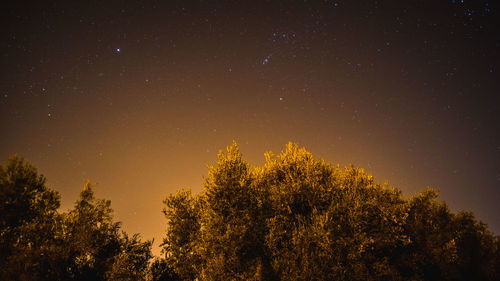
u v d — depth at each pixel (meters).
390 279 9.97
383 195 11.68
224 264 9.69
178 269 11.45
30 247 9.58
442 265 12.15
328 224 9.43
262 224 10.32
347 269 9.17
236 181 10.94
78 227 11.93
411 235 11.95
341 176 12.24
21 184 9.27
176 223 12.03
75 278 11.45
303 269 8.67
